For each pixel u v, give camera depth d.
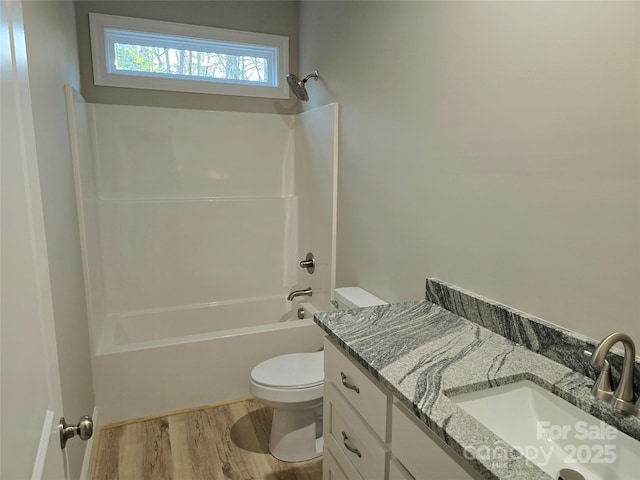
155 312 3.09
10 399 0.60
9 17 0.75
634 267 1.00
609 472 0.90
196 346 2.48
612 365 1.02
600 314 1.08
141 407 2.42
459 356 1.22
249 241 3.32
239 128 3.22
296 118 3.31
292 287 3.50
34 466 0.69
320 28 2.76
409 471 1.07
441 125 1.64
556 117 1.17
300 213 3.34
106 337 2.57
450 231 1.63
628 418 0.90
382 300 2.15
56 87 1.84
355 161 2.37
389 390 1.12
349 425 1.38
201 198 3.18
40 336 0.82
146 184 3.04
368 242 2.28
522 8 1.26
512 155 1.32
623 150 1.01
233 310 3.29
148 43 2.96
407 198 1.90
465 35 1.49
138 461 2.07
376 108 2.11
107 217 2.92
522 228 1.30
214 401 2.57
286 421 2.08
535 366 1.15
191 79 3.04
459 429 0.88
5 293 0.62
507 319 1.34
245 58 3.21
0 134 0.64
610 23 1.02
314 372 2.04
